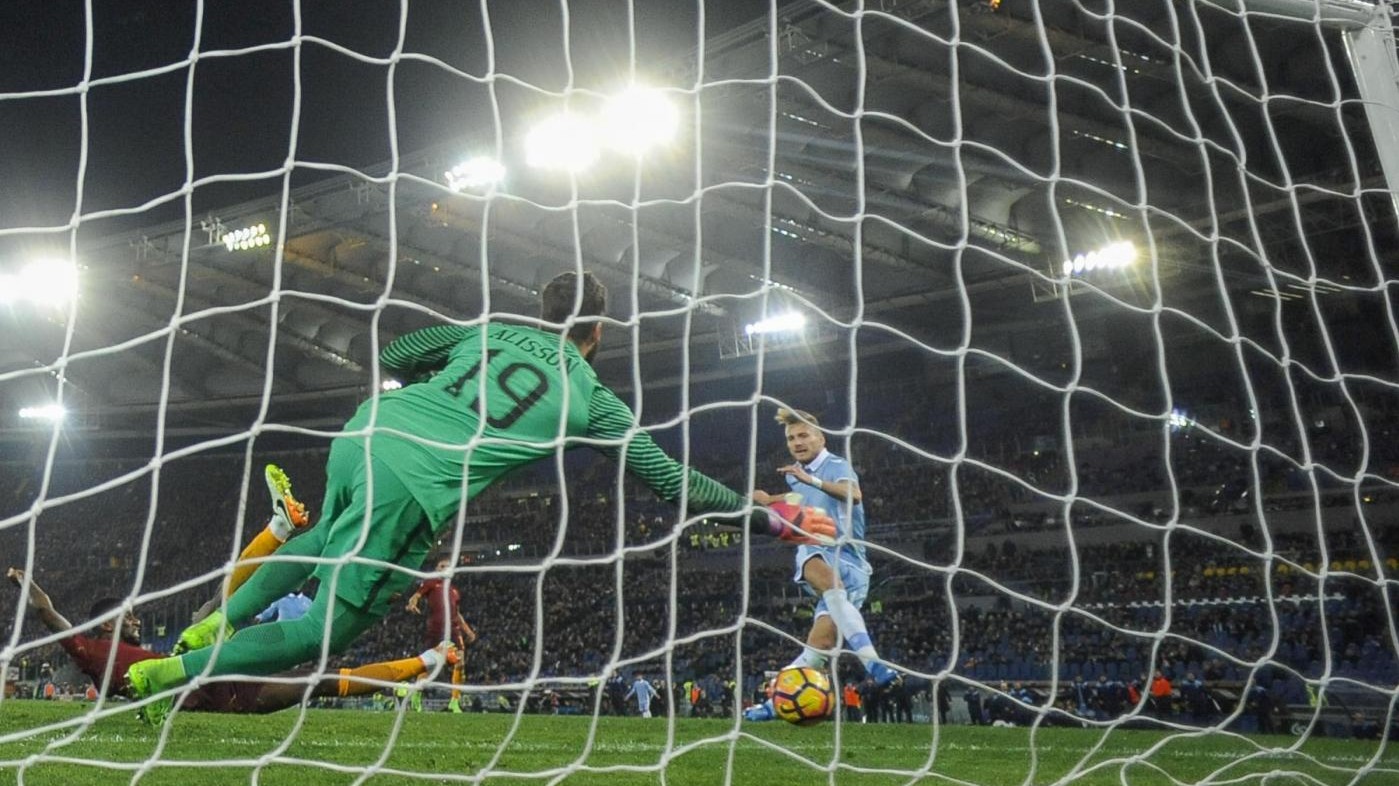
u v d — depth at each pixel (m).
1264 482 25.14
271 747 5.99
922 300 28.31
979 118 24.39
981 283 27.45
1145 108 22.41
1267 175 22.78
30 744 5.52
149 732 6.46
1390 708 3.81
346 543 3.09
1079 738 9.15
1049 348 29.92
